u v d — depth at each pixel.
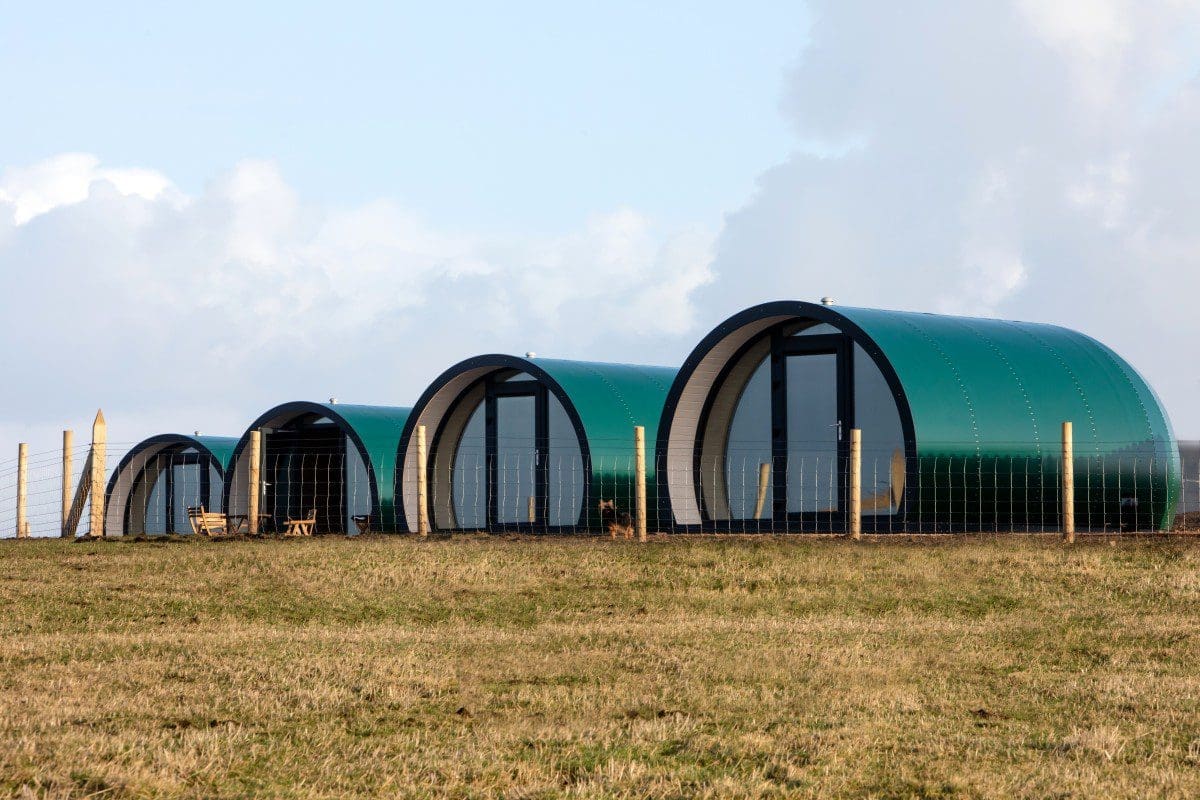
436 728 13.91
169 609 23.02
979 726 14.00
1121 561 25.12
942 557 25.95
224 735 13.25
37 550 29.31
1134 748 12.89
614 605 23.28
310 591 24.20
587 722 14.03
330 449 47.78
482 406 43.38
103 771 11.46
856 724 13.86
